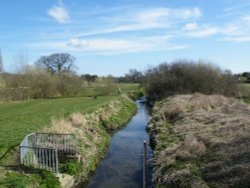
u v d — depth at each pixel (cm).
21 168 1395
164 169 1433
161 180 1358
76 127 2202
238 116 2053
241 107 2511
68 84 6088
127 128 2917
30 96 5522
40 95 5731
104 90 6216
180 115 2559
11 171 1337
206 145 1582
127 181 1551
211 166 1298
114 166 1780
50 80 5838
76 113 2639
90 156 1788
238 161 1272
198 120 2216
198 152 1491
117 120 3078
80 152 1722
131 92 6284
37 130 2048
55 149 1425
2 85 5072
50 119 2567
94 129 2339
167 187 1275
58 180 1366
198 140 1689
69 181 1447
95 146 1997
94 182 1554
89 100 4525
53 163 1435
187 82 4806
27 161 1435
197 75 4741
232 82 4594
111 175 1641
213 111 2477
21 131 2062
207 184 1180
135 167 1750
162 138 2005
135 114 3938
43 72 5947
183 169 1320
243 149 1357
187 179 1241
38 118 2697
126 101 4575
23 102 4722
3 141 1756
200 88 4659
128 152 2056
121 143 2308
